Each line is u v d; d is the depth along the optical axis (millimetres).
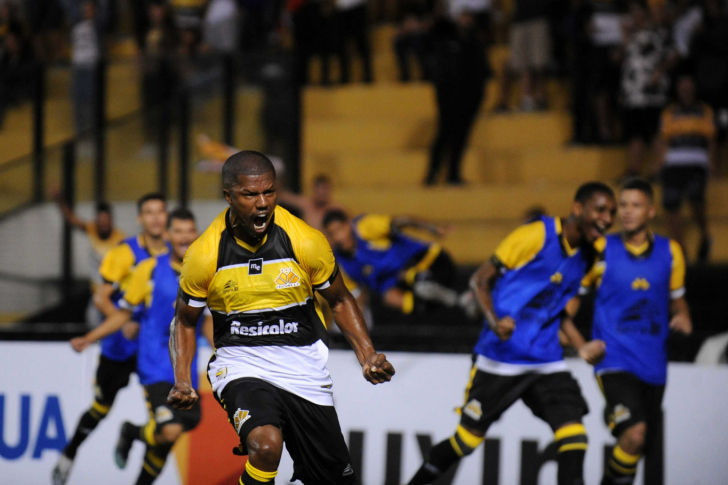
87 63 31422
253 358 12961
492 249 29766
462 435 16234
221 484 18125
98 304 18812
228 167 11836
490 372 15984
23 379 19328
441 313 25938
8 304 28219
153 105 30469
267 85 29719
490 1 36625
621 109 31406
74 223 27797
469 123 31094
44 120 32281
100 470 18766
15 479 19141
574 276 15797
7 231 28406
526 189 30641
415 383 17875
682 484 16984
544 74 34594
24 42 38562
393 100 35625
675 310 16922
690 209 29828
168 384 17641
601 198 15062
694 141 27578
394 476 17781
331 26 36250
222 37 35500
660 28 30797
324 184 28094
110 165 29141
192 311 12773
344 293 13102
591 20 32156
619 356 16281
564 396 15586
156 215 18562
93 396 19000
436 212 31016
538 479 17188
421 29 36219
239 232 12453
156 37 33219
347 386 18109
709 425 16969
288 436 13461
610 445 17281
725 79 31328
